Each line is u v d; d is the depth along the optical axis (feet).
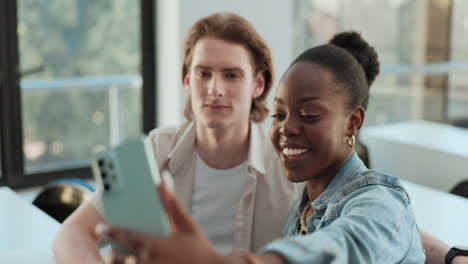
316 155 3.36
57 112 13.87
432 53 16.47
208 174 5.38
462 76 16.47
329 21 16.10
